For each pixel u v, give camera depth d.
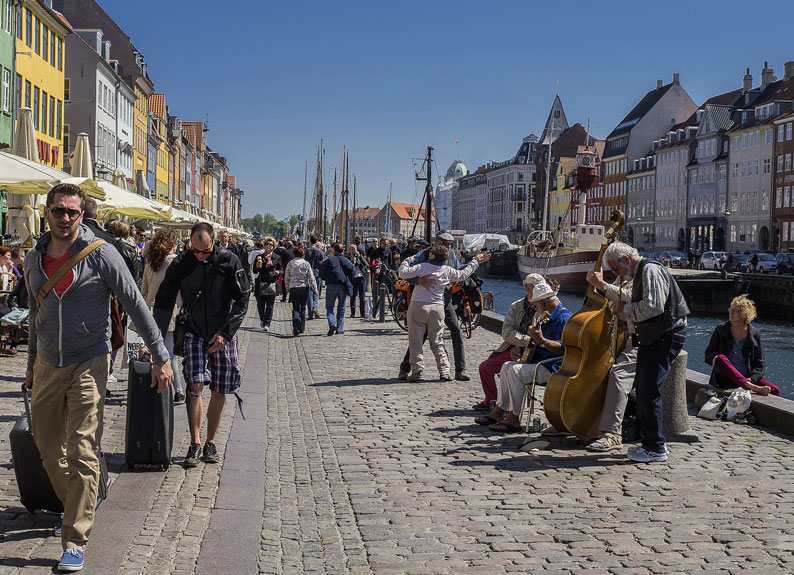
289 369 14.86
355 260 29.27
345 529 6.46
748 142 94.94
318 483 7.68
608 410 8.99
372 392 12.50
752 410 10.50
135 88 79.19
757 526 6.55
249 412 10.61
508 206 191.12
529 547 6.09
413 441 9.34
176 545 5.76
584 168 84.00
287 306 31.53
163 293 7.68
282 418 10.53
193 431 7.83
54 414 5.32
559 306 9.80
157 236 10.10
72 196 5.18
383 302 24.48
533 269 74.00
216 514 6.48
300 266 20.59
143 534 5.89
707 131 104.19
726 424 10.40
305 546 6.07
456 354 13.65
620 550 6.03
